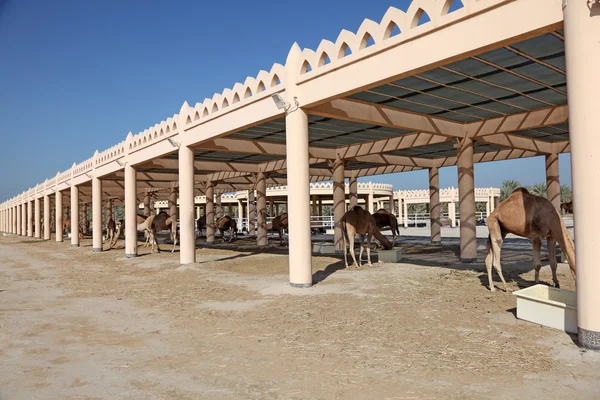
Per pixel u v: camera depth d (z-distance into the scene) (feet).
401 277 35.86
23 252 79.05
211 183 89.76
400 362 16.72
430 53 24.56
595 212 16.65
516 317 22.18
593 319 16.88
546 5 19.75
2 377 16.19
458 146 44.73
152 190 116.16
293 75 32.94
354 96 33.73
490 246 28.96
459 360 16.65
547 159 55.77
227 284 35.91
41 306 29.55
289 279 35.78
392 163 67.77
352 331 21.12
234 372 16.29
